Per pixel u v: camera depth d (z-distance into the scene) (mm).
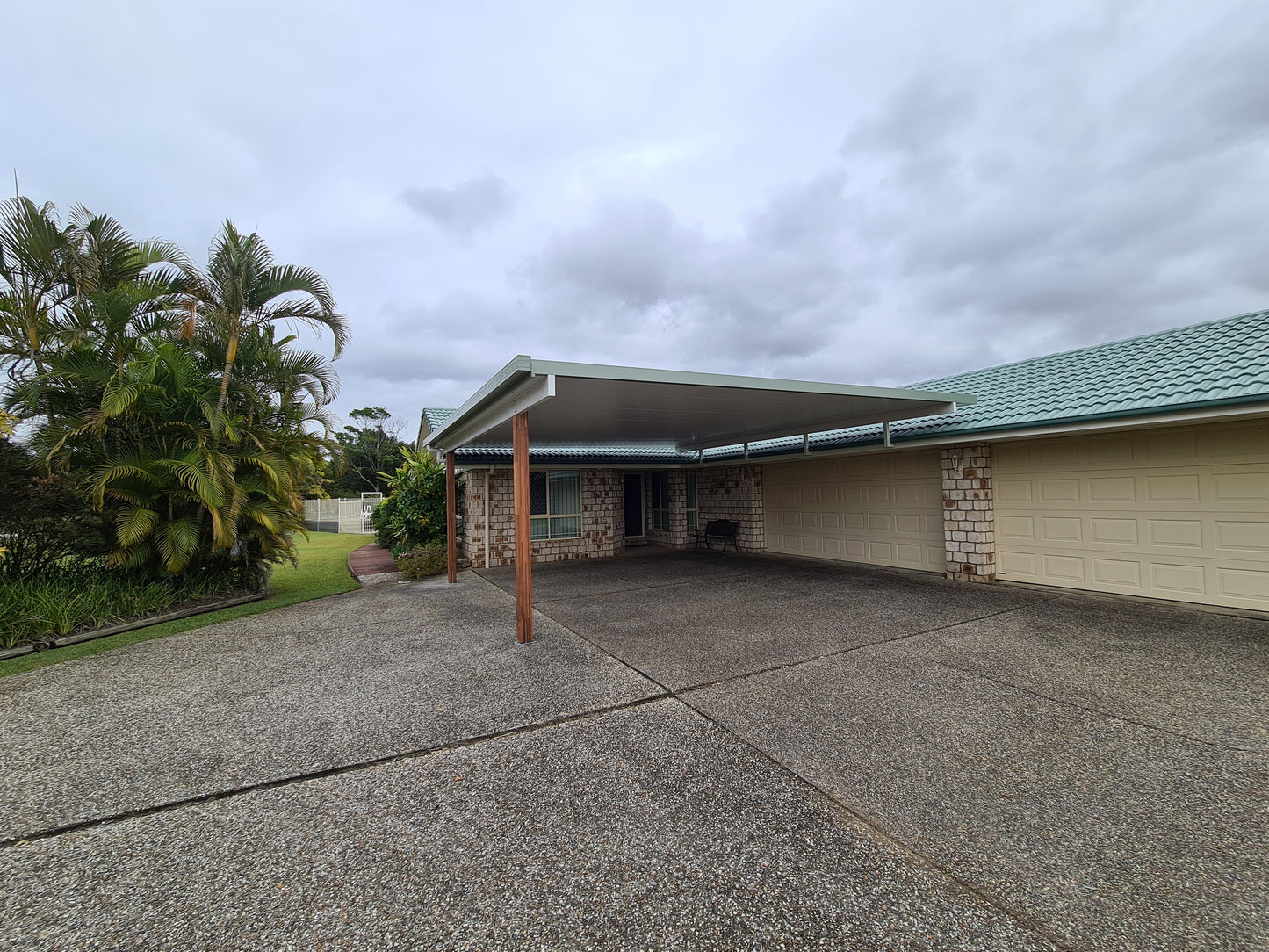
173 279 8961
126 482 7648
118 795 3211
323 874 2520
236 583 9469
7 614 6430
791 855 2596
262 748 3781
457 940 2133
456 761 3557
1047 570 8352
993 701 4340
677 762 3486
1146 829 2734
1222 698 4266
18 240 7602
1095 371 8797
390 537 17281
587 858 2598
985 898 2301
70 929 2201
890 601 7961
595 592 9305
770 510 13531
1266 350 6848
